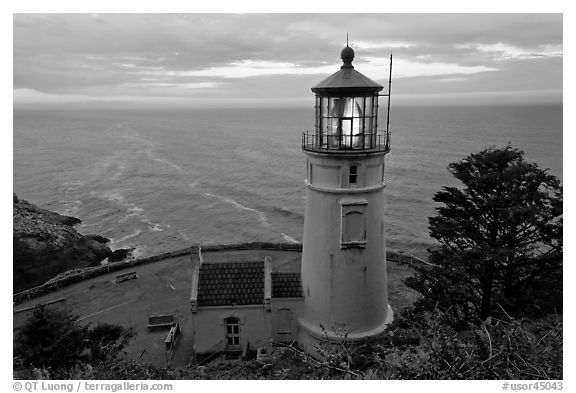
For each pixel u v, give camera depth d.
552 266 17.67
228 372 15.07
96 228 65.25
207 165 115.62
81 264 51.34
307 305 19.33
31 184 96.19
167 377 12.88
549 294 16.94
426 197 71.31
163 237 60.81
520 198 16.55
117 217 70.50
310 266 19.02
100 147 162.50
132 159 131.00
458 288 16.89
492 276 17.86
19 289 46.25
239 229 62.81
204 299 19.27
